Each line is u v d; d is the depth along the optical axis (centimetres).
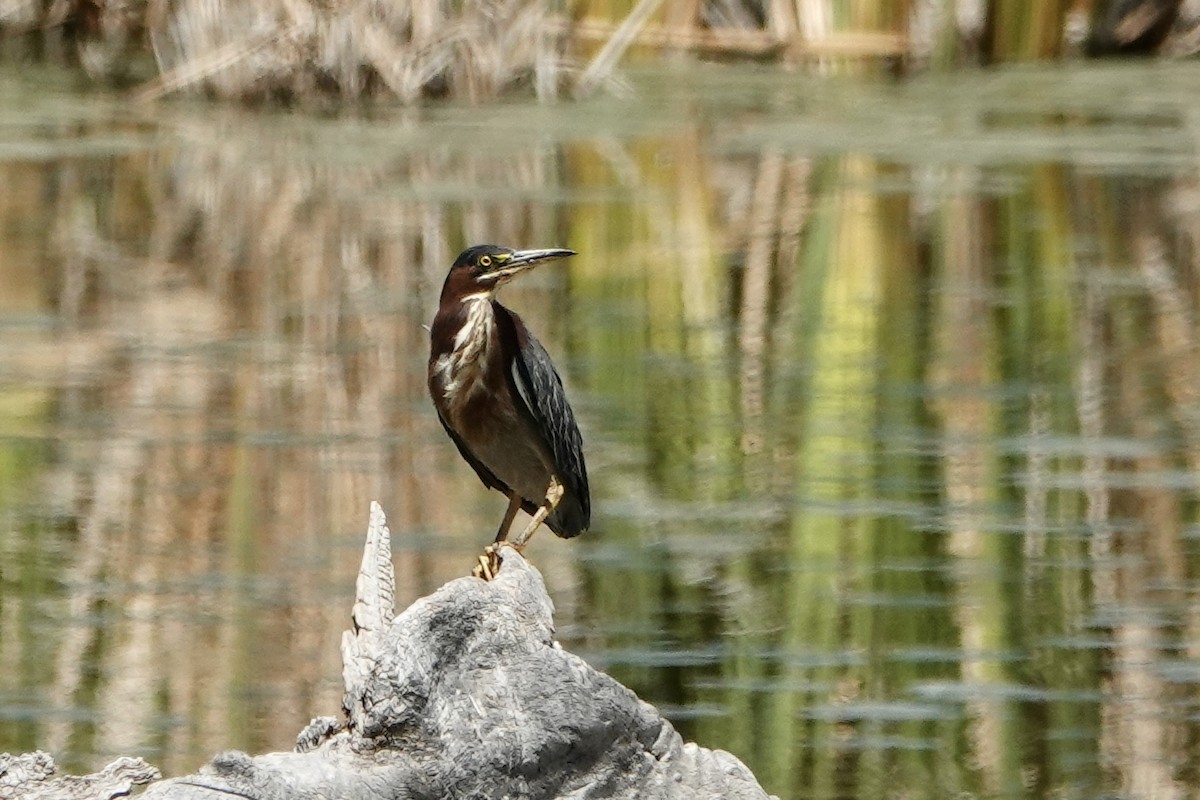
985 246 2050
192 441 1346
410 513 1204
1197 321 1722
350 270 1902
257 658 970
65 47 2970
